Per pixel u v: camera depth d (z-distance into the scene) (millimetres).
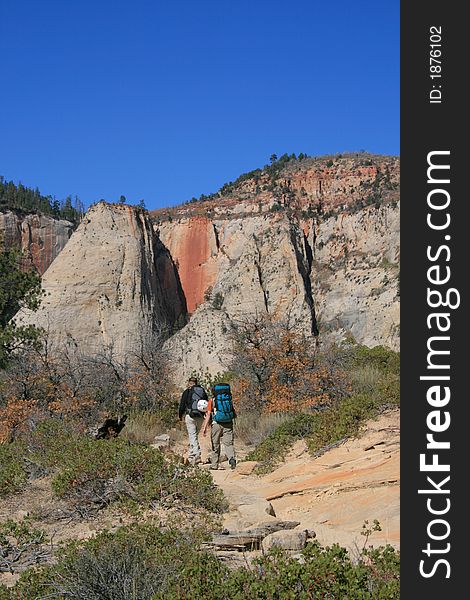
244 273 71188
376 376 18203
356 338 65562
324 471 10391
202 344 59000
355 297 69062
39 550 7715
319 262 76750
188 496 9062
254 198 86438
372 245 74750
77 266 65688
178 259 83562
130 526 7539
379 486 8844
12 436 17250
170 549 6719
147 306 66312
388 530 7156
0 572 7180
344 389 17312
